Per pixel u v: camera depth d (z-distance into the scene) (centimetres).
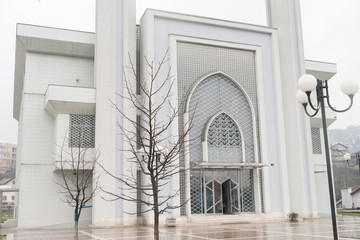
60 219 2230
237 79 2439
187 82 2292
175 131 2158
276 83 2522
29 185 2233
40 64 2427
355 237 1386
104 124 2073
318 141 2878
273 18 2711
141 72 2283
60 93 2133
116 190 2017
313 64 2989
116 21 2191
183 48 2325
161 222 2056
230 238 1413
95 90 2195
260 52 2519
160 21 2294
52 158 2302
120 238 1474
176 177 2127
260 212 2319
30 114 2338
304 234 1506
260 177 2383
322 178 2908
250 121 2433
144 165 2100
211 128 2294
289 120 2520
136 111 2239
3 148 10250
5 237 1566
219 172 2312
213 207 2252
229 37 2469
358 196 4116
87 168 2145
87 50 2470
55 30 2389
